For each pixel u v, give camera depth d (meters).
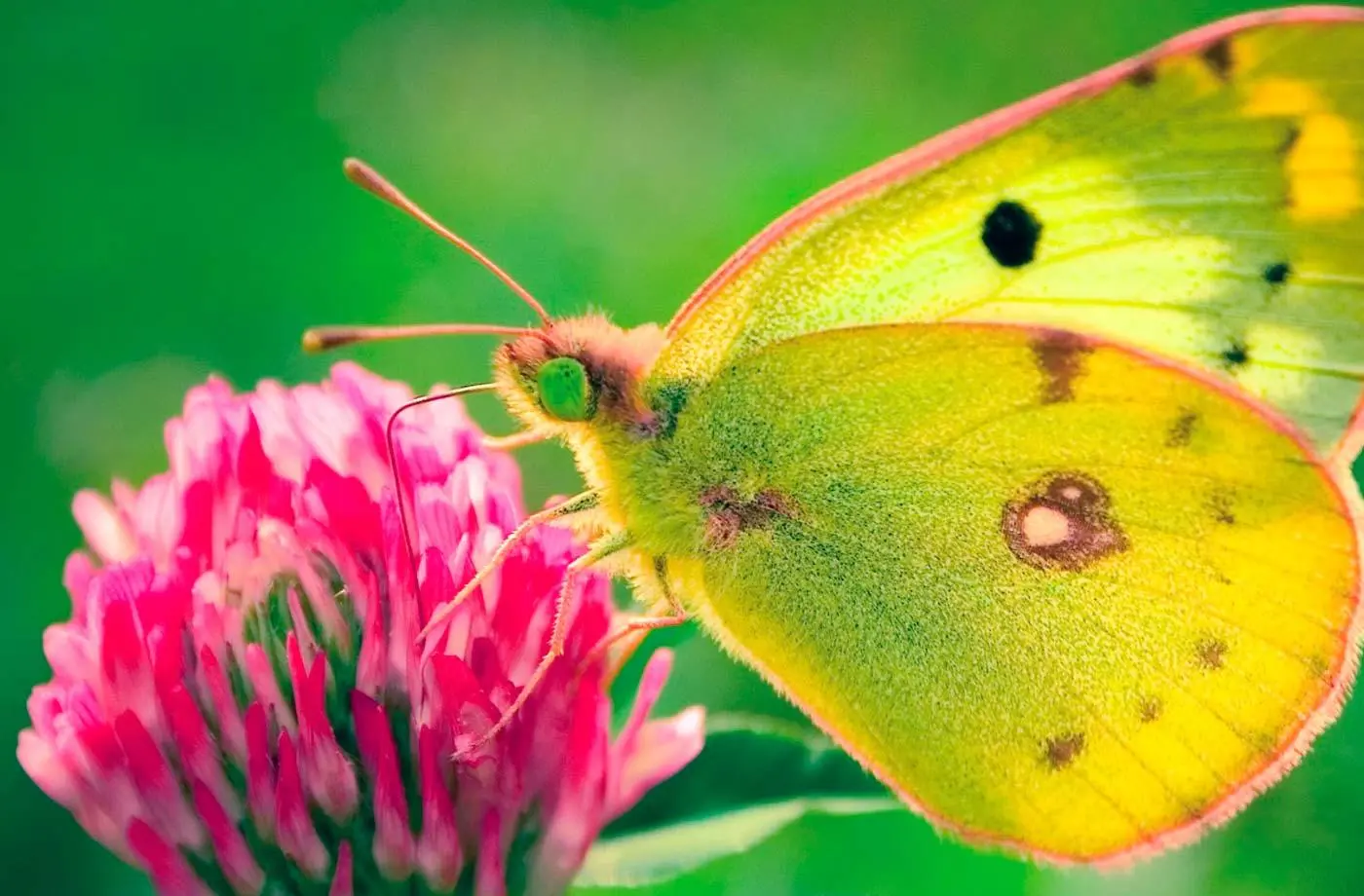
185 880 0.13
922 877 0.15
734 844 0.13
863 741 0.14
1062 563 0.14
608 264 0.19
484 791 0.13
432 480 0.13
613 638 0.13
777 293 0.13
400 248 0.20
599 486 0.13
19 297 0.19
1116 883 0.16
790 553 0.13
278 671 0.13
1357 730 0.16
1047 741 0.14
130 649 0.13
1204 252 0.13
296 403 0.13
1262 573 0.13
